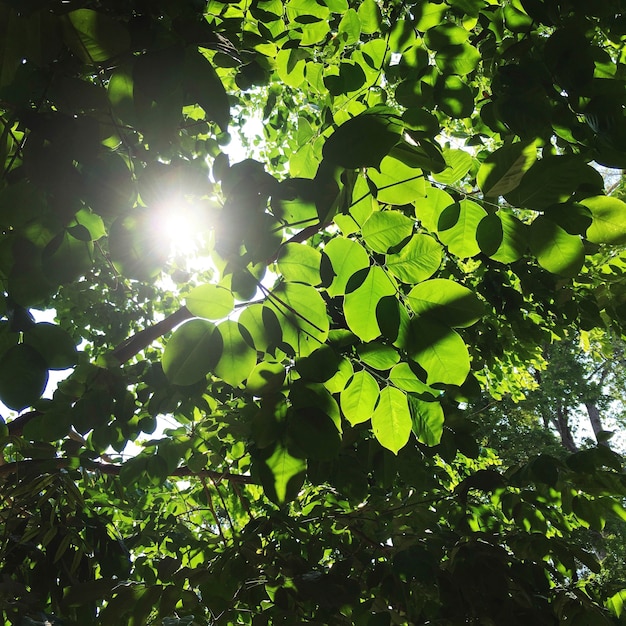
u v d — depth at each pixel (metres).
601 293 1.52
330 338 0.81
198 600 0.81
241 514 1.88
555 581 1.09
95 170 0.61
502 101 0.73
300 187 0.63
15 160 0.66
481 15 1.08
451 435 1.15
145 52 0.59
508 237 0.64
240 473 1.79
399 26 0.99
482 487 1.07
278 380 0.70
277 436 0.68
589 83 0.70
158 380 1.12
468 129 1.65
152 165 0.67
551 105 0.73
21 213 0.61
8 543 1.13
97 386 1.02
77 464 1.23
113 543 1.22
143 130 0.62
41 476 1.12
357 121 0.56
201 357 0.66
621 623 0.97
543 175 0.58
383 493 1.38
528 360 2.30
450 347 0.64
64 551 1.08
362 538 1.21
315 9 0.95
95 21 0.55
